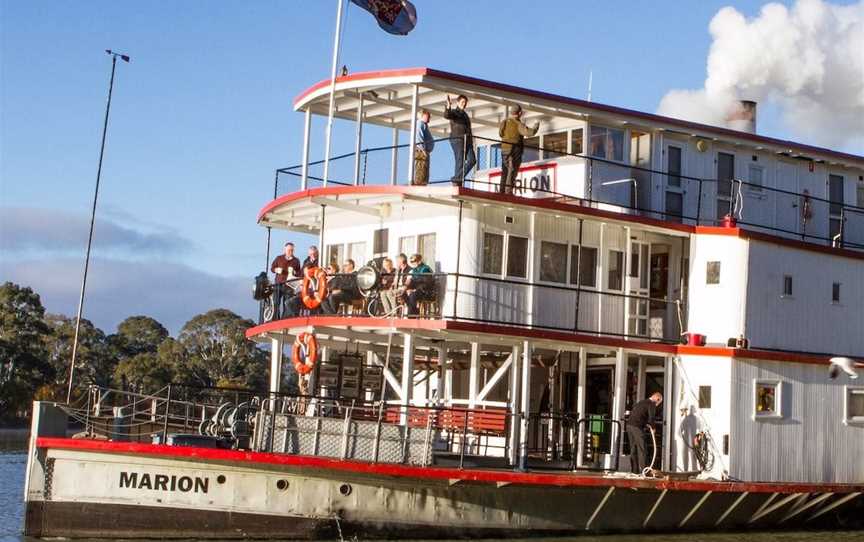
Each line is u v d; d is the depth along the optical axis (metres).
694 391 25.55
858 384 27.61
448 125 29.38
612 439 25.03
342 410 26.28
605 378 27.98
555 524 23.27
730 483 24.34
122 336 93.00
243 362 92.44
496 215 24.88
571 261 25.84
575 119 27.11
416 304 23.91
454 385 29.17
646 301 27.36
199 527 21.02
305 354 25.17
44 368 78.88
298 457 21.05
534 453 27.38
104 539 21.00
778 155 30.12
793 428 26.11
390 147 25.48
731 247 26.27
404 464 21.77
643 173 27.92
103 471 21.05
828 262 28.06
